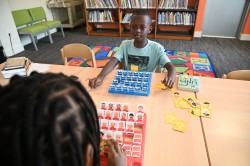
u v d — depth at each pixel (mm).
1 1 3348
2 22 3410
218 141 752
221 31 4414
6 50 3539
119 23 4465
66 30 5273
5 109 259
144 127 802
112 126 784
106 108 886
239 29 4273
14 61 1360
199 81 1166
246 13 4051
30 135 247
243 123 841
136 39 1429
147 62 1499
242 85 1125
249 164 665
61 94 296
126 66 1564
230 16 4211
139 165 653
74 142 286
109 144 651
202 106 944
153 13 4359
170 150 713
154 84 1138
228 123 840
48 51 3799
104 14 4531
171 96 1025
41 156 249
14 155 243
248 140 757
